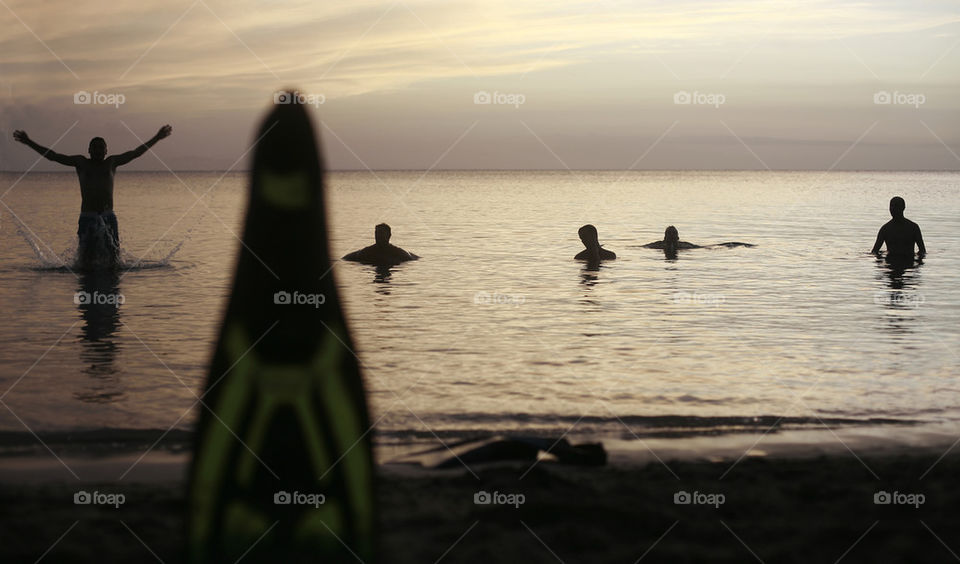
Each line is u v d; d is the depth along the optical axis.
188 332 10.41
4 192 61.91
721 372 8.70
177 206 42.56
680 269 17.41
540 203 48.12
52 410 7.07
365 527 3.52
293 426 3.40
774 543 4.20
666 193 66.56
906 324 11.47
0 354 9.15
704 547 4.13
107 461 5.82
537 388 8.02
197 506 3.47
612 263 18.41
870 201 51.09
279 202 3.16
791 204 46.88
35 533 4.23
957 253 20.53
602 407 7.39
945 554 4.08
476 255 19.84
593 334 10.68
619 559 3.97
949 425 6.93
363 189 79.06
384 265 17.84
